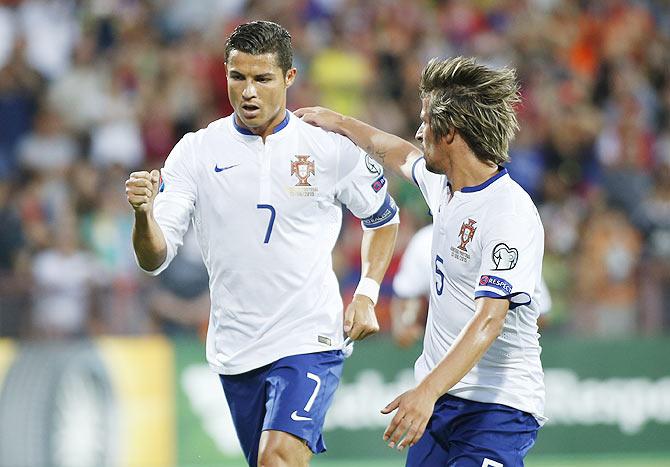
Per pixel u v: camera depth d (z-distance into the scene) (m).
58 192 38.72
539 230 16.44
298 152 17.86
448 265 16.72
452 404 17.20
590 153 45.41
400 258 35.56
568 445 36.25
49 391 33.19
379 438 35.03
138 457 33.59
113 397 33.56
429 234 26.36
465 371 15.22
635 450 36.56
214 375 34.38
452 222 16.58
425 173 17.70
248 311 17.91
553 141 45.16
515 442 16.95
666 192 44.75
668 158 47.25
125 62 44.09
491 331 15.53
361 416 35.00
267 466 17.34
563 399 36.38
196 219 18.00
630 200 43.72
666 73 51.03
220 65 44.03
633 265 38.06
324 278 18.22
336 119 18.50
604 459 36.38
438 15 49.09
